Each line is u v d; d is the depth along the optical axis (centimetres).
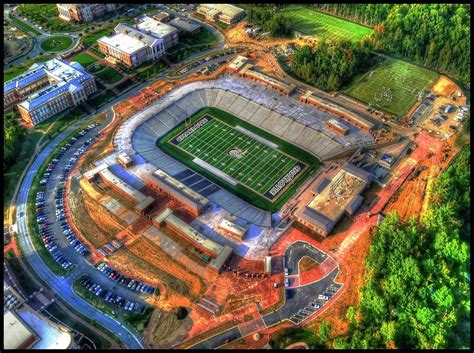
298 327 17975
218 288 19412
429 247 19638
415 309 17450
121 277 19975
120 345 17638
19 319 17212
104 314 18662
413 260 18238
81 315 18650
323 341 17312
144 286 19600
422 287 17888
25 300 18788
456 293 18550
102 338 17850
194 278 19812
